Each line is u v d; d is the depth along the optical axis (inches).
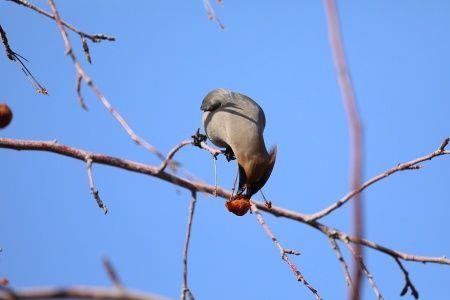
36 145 414.0
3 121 347.6
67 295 138.7
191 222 390.0
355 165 134.1
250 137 502.0
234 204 416.5
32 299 139.1
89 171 408.8
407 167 403.5
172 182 418.6
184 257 372.5
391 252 421.7
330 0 146.8
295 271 390.3
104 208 402.3
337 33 144.6
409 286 426.0
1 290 142.7
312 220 433.7
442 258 418.3
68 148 416.5
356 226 132.6
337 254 418.6
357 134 135.3
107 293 138.5
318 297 384.2
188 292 364.8
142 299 137.9
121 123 304.7
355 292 147.3
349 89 139.6
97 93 308.5
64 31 318.7
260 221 414.0
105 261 143.1
